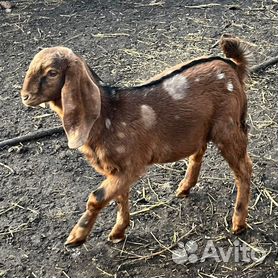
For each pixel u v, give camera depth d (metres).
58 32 2.55
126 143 1.39
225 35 1.56
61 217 1.69
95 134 1.37
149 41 2.47
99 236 1.62
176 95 1.43
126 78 2.26
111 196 1.42
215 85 1.46
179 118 1.44
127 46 2.45
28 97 1.30
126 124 1.39
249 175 1.56
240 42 1.50
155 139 1.43
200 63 1.48
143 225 1.65
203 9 2.68
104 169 1.43
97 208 1.43
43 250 1.60
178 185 1.78
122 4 2.74
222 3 2.71
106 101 1.38
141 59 2.36
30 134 1.98
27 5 2.75
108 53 2.41
